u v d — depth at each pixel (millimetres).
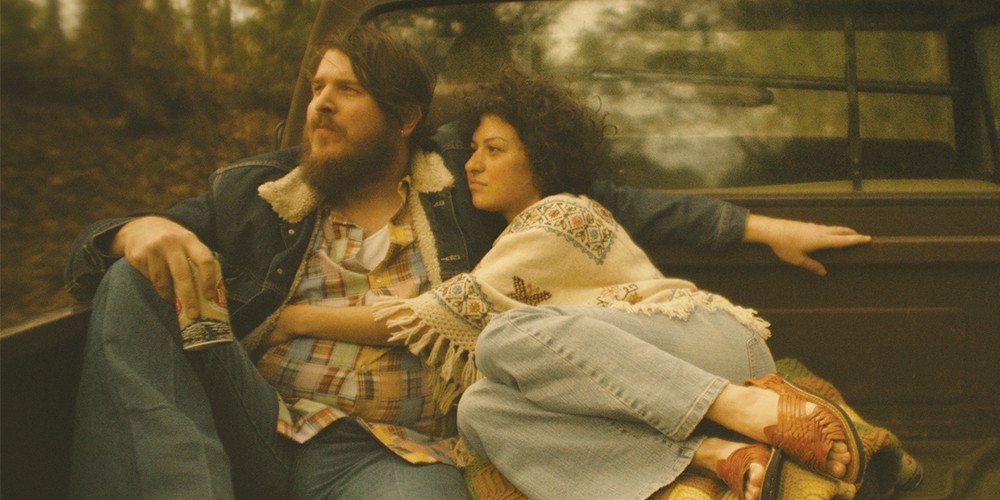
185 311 1707
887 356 2020
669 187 2162
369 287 1994
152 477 1568
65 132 8062
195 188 8195
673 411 1648
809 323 2031
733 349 1821
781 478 1571
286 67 10312
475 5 2229
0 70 8258
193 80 9500
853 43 2109
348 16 2262
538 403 1734
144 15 9461
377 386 1903
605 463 1699
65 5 8672
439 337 1855
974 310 2004
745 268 2049
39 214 6676
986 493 1841
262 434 1818
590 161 2041
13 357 1459
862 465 1551
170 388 1674
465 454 1917
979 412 2021
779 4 2123
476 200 2057
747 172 2141
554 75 2209
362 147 1984
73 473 1626
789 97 2131
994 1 2086
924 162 2109
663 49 2160
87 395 1647
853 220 2027
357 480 1801
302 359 1928
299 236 1981
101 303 1707
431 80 2260
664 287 1919
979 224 2004
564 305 1847
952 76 2100
